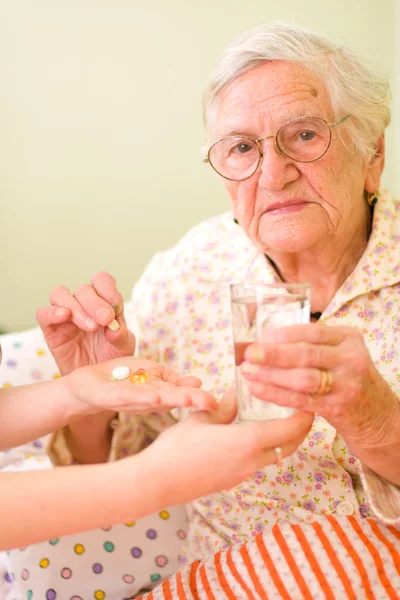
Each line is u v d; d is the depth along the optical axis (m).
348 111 1.21
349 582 1.00
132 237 2.60
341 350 0.83
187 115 2.51
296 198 1.23
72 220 2.58
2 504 0.79
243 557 1.09
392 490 1.08
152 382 0.97
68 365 1.25
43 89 2.50
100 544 1.42
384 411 0.92
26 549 1.38
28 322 2.65
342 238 1.30
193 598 1.11
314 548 1.04
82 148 2.54
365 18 2.34
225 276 1.47
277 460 0.83
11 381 1.63
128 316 1.64
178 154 2.54
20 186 2.55
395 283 1.29
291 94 1.19
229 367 1.41
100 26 2.46
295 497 1.27
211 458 0.79
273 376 0.82
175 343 1.51
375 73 1.27
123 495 0.79
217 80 1.24
